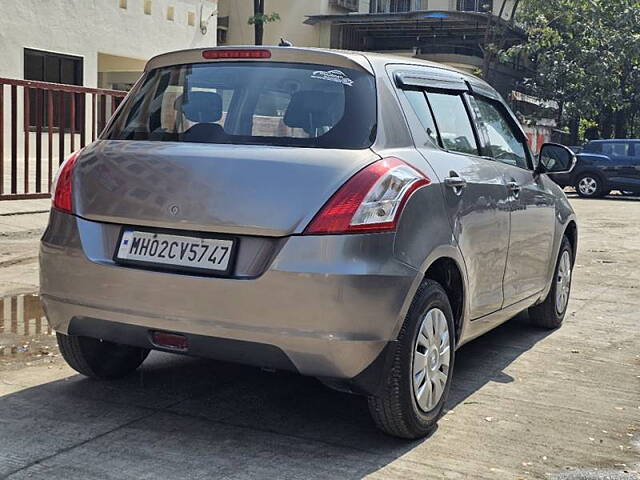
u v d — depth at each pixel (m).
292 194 3.70
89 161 4.20
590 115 31.50
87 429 4.15
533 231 5.68
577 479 3.80
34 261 8.68
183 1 23.64
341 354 3.66
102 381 4.91
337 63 4.23
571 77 30.52
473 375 5.41
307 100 4.11
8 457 3.77
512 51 29.83
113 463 3.74
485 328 5.06
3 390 4.70
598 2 30.78
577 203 21.25
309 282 3.60
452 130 4.82
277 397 4.76
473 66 31.81
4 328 6.08
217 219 3.74
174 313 3.80
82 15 20.34
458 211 4.39
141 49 22.27
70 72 20.28
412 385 4.00
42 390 4.72
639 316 7.41
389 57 4.56
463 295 4.51
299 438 4.14
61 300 4.12
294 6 33.47
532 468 3.90
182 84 4.40
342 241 3.64
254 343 3.71
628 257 11.22
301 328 3.63
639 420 4.64
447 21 30.88
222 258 3.74
